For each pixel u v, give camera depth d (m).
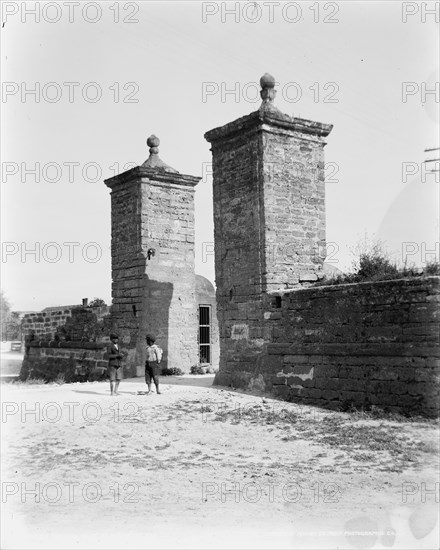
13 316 50.31
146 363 15.23
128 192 21.73
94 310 23.28
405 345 11.52
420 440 9.27
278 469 7.93
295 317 13.98
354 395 12.36
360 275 14.16
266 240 14.94
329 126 16.25
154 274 21.17
